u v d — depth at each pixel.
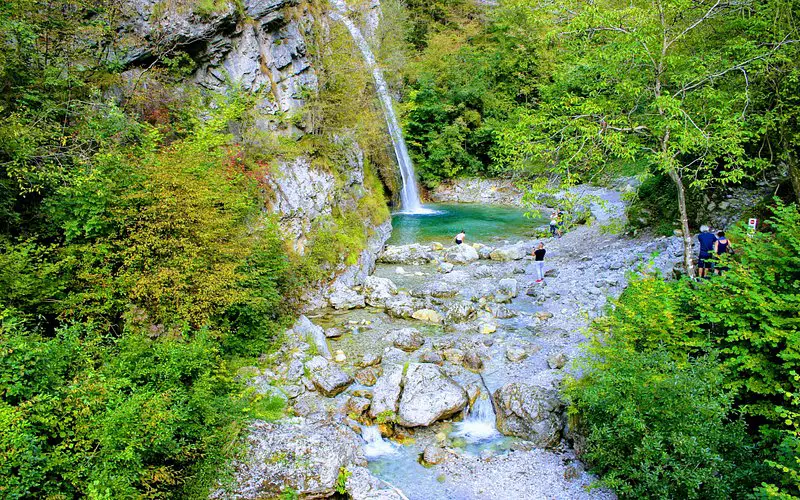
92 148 10.91
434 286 17.53
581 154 12.29
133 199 9.57
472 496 8.02
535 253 17.92
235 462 7.76
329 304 15.73
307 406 9.91
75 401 6.27
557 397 9.81
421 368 11.02
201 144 12.12
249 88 16.84
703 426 6.78
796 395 6.29
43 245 9.00
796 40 11.99
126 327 8.67
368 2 31.77
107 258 9.40
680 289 9.11
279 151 16.97
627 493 7.23
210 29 15.52
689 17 13.15
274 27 18.14
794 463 6.12
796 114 13.19
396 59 32.12
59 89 11.27
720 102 12.34
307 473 7.74
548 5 13.29
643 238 20.62
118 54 13.65
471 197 37.47
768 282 8.22
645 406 7.14
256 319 11.51
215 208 10.93
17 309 7.82
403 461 8.95
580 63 13.77
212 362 8.85
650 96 12.59
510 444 9.40
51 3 11.70
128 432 6.14
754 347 7.82
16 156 9.00
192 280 9.87
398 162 33.06
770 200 16.36
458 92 38.69
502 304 16.14
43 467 5.54
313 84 20.11
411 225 28.48
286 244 15.09
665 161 10.94
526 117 13.58
